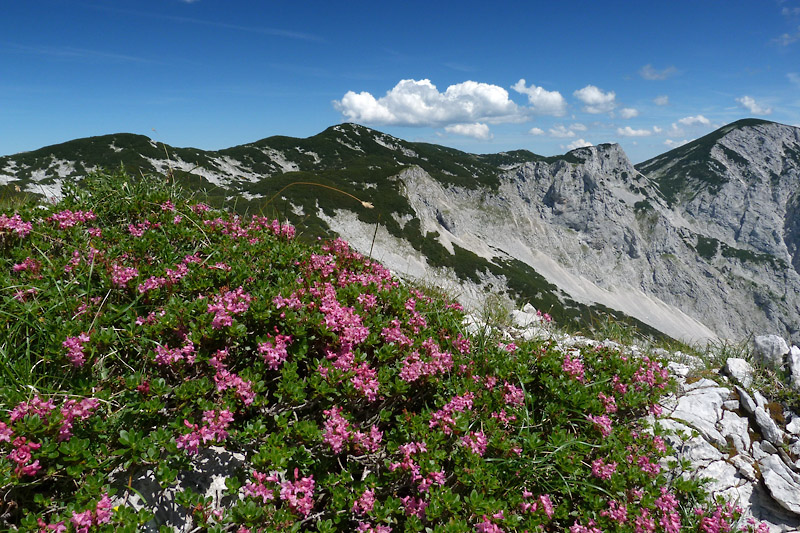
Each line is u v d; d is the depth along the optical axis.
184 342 4.18
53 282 4.88
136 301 4.67
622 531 3.86
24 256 5.37
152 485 3.51
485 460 4.02
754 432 6.06
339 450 3.77
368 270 6.99
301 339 4.59
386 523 3.54
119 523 3.03
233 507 3.20
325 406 4.24
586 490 4.25
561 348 7.28
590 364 6.43
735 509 4.78
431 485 3.73
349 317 4.84
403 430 4.15
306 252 7.05
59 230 6.16
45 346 4.03
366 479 3.75
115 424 3.58
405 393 4.81
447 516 3.66
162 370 4.20
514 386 5.11
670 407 6.28
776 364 7.19
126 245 5.97
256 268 6.20
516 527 3.68
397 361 4.76
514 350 5.98
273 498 3.32
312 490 3.65
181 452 3.48
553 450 4.39
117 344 4.22
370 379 4.32
